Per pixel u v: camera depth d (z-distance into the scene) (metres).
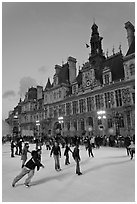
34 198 7.50
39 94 76.25
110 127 40.66
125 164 14.53
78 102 49.84
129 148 17.80
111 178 10.35
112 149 26.66
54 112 58.25
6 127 71.38
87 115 46.25
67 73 61.62
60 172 12.54
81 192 8.12
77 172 11.66
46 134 59.78
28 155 24.16
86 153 22.64
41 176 11.48
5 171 13.43
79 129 47.94
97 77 48.06
